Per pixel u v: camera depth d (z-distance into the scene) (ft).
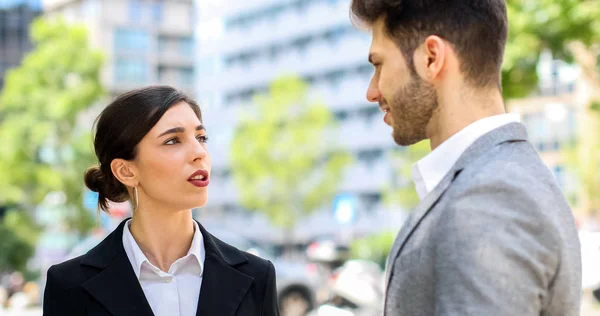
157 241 7.80
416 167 5.76
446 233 5.07
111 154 7.67
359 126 149.59
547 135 112.27
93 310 7.44
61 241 95.25
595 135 94.79
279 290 35.14
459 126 5.57
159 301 7.60
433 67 5.52
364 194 147.13
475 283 4.77
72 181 94.12
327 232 149.79
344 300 32.89
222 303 7.57
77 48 97.55
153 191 7.58
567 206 5.33
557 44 30.30
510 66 29.94
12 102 95.86
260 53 169.99
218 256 7.83
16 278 63.16
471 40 5.49
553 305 5.08
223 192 173.17
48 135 95.30
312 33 158.71
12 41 148.66
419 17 5.55
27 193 96.58
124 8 170.30
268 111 118.93
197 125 7.70
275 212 119.55
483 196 5.06
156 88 7.78
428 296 5.20
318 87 157.69
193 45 180.14
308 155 117.29
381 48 5.79
